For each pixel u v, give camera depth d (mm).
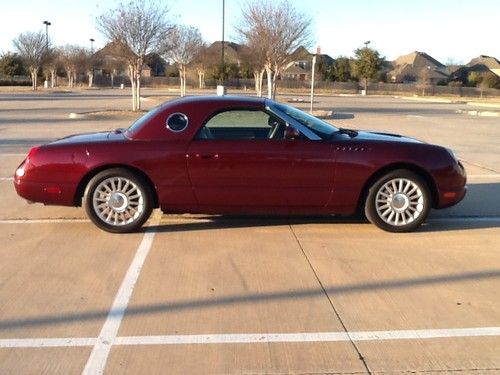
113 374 3412
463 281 4980
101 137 6523
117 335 3922
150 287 4777
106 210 6277
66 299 4531
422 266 5359
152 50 25312
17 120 22156
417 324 4121
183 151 6152
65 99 40062
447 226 6773
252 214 6551
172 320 4156
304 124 6348
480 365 3549
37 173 6230
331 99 48344
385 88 74750
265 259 5504
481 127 21938
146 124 6301
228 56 68500
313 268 5270
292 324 4102
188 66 44375
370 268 5289
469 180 9820
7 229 6512
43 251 5707
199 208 6320
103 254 5621
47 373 3418
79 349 3725
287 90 68312
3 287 4770
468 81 83250
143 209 6266
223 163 6152
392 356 3652
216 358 3605
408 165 6301
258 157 6152
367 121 24172
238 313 4281
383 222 6387
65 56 67125
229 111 6312
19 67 73750
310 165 6172
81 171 6188
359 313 4301
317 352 3691
